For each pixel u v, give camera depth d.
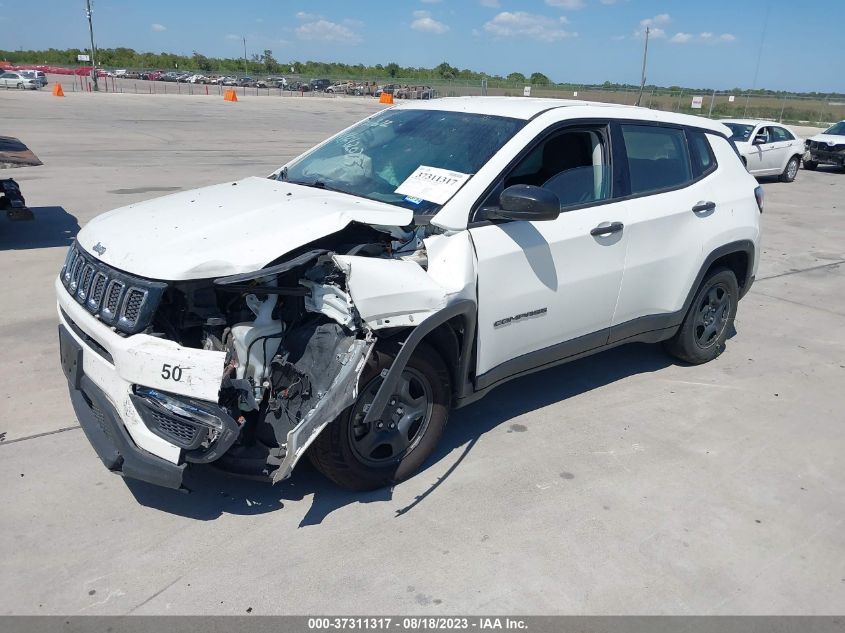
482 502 3.53
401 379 3.47
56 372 4.82
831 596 2.98
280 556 3.07
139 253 3.10
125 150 17.50
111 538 3.16
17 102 33.53
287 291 3.10
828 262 9.16
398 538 3.22
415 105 4.78
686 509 3.55
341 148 4.54
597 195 4.29
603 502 3.58
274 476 2.98
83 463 3.75
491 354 3.84
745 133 17.16
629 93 43.03
